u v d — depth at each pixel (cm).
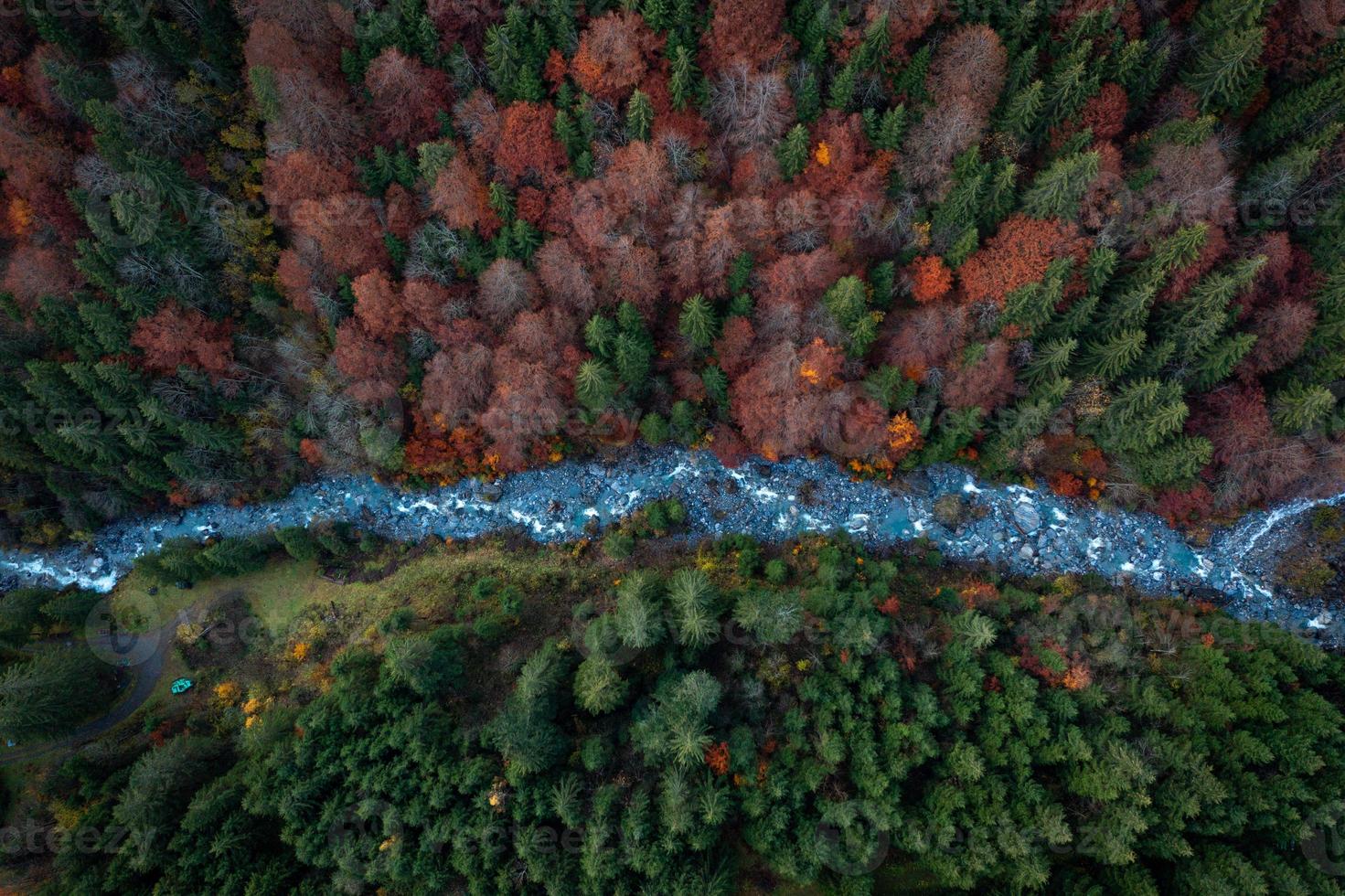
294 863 4262
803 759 4188
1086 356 4956
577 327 5203
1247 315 4700
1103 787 3856
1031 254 4547
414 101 4691
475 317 5200
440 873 4059
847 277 4822
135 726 5294
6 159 4397
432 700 4612
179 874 4112
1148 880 3878
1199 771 3894
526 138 4653
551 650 4791
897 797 3941
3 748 5084
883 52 4469
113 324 4753
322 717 4459
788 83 4641
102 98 4506
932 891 4259
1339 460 4928
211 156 4831
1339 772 3831
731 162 4962
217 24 4609
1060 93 4444
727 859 4178
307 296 5078
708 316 4972
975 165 4569
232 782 4472
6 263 4819
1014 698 4203
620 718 4575
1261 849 3884
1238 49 4206
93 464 5394
